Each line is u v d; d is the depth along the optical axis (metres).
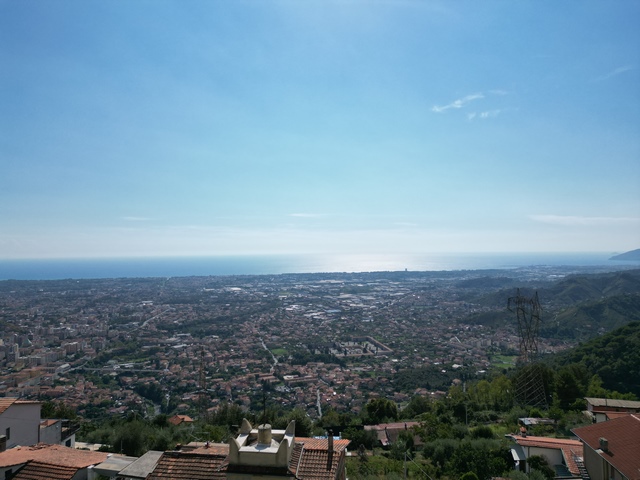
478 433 48.09
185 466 18.73
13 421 32.97
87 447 44.19
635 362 75.88
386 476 34.44
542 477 31.47
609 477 25.70
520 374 71.06
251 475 14.49
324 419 64.19
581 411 55.31
